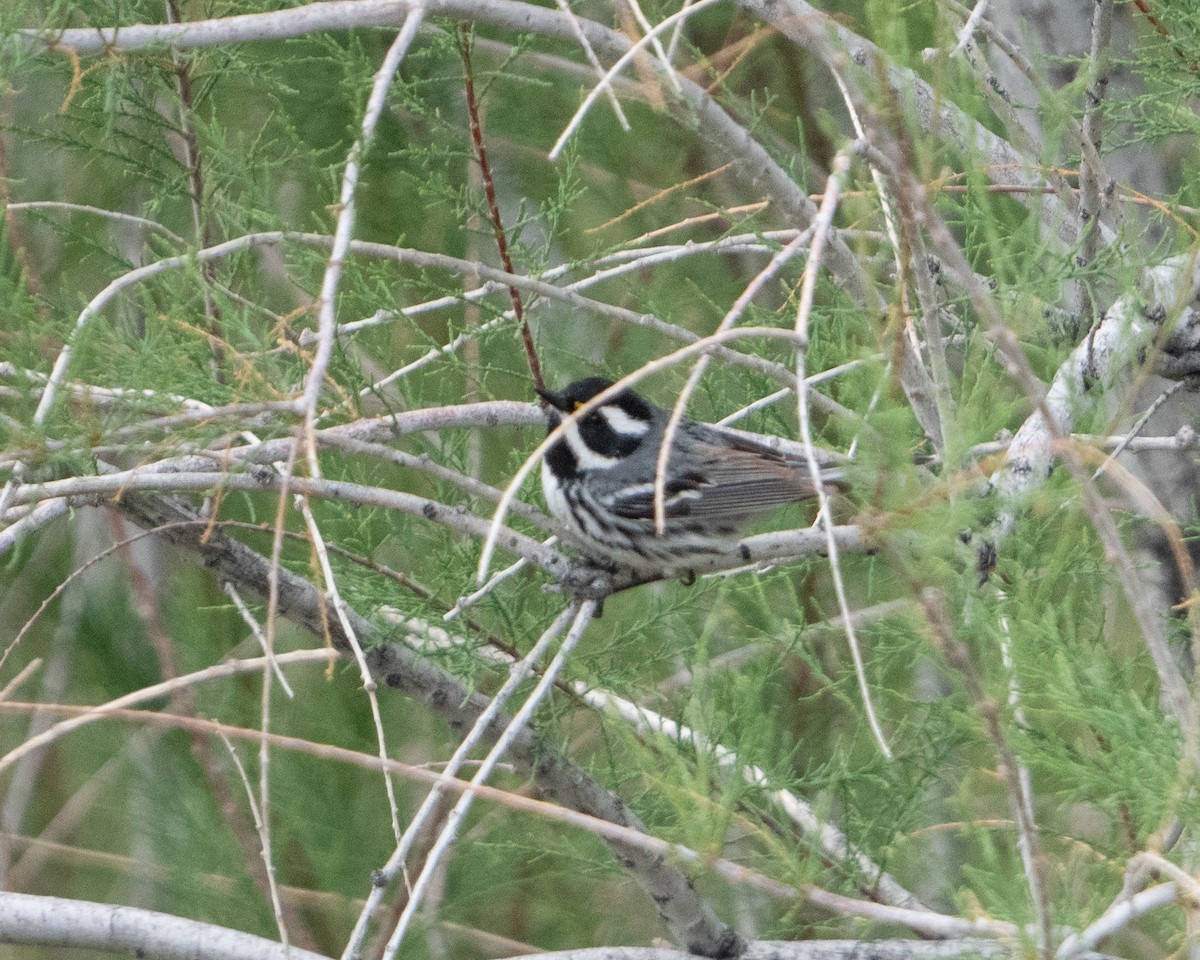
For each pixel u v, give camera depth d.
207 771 12.56
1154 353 7.36
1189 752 6.31
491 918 13.30
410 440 12.08
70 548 14.33
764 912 12.06
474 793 7.16
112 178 13.78
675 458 10.17
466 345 13.26
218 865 12.38
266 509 13.26
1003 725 7.32
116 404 7.59
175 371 7.68
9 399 9.19
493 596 10.07
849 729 13.11
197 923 8.48
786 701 13.09
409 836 7.09
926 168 6.41
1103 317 9.16
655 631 11.91
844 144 6.51
